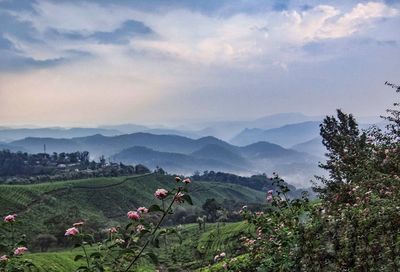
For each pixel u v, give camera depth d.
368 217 6.98
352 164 11.57
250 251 11.48
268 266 9.42
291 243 9.00
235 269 11.06
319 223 8.27
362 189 9.01
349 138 13.38
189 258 20.31
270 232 11.10
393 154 10.23
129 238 6.87
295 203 11.27
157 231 6.82
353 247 7.11
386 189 8.65
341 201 9.91
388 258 6.54
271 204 11.74
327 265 7.54
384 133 12.09
